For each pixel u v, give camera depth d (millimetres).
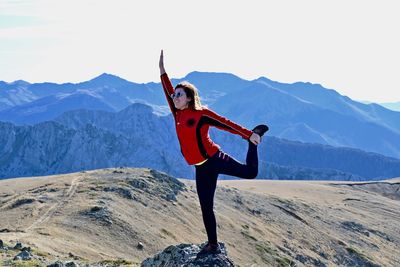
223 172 11492
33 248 46188
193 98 11227
